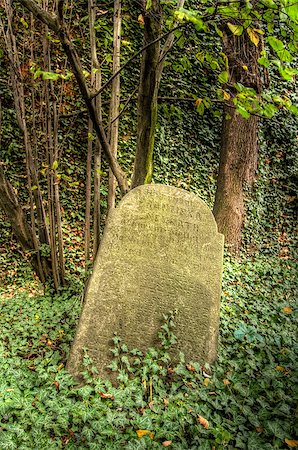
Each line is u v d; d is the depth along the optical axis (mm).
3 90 6902
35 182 5012
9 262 6344
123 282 3445
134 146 8016
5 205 4832
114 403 2842
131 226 3592
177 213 3670
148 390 3035
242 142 7762
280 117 9438
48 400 2836
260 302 5141
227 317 4340
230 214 7609
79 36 7367
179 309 3443
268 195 8867
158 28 3514
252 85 6652
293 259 7914
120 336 3338
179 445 2482
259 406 2779
